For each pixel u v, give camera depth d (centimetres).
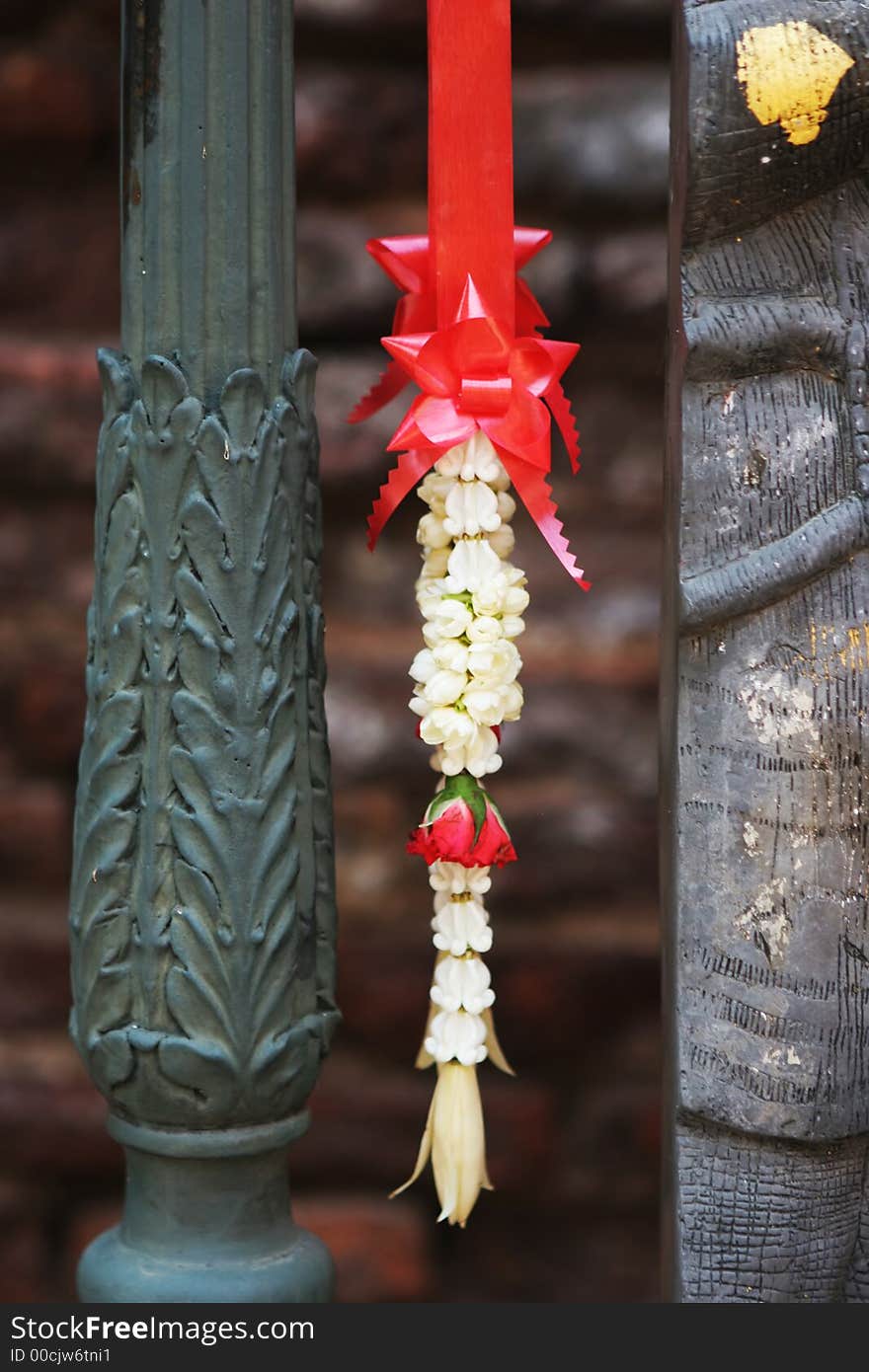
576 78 145
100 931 106
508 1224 150
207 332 105
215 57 105
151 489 105
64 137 146
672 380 107
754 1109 105
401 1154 148
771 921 105
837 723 105
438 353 107
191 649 105
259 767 105
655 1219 149
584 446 147
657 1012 148
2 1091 148
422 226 146
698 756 106
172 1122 106
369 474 145
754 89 103
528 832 147
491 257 107
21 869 149
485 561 107
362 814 147
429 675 107
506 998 147
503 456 108
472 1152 108
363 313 145
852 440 105
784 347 105
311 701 108
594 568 148
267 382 106
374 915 147
